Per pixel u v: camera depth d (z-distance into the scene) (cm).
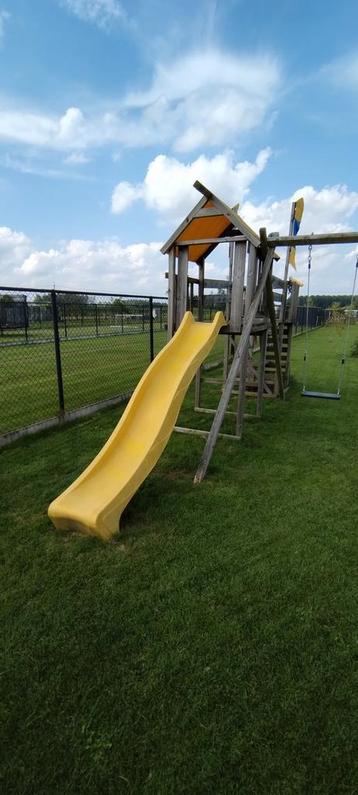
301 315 2598
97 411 591
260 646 178
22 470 374
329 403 655
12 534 268
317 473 368
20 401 639
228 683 160
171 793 125
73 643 180
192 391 749
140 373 891
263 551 247
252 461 397
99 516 253
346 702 153
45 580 222
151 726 144
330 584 218
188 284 506
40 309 1491
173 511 296
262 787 126
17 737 142
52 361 1081
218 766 132
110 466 305
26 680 163
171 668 167
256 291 452
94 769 132
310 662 170
